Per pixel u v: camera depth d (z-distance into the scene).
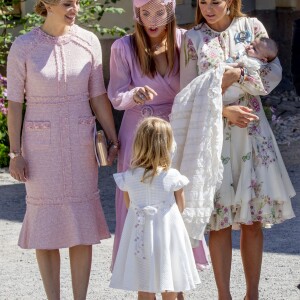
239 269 7.16
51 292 5.99
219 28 5.93
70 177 5.88
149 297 5.59
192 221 5.64
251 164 5.85
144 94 5.75
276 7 16.69
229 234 5.99
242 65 5.77
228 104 5.88
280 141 12.51
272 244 7.88
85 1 11.66
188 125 5.74
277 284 6.80
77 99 5.87
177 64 6.02
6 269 7.38
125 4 12.49
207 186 5.66
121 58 6.01
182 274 5.40
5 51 12.05
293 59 5.50
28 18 11.55
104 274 7.12
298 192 9.66
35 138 5.84
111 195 9.73
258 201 5.88
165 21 5.83
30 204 5.93
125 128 6.08
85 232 5.91
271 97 15.59
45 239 5.86
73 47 5.86
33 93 5.83
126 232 5.50
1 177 10.69
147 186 5.44
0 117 11.42
